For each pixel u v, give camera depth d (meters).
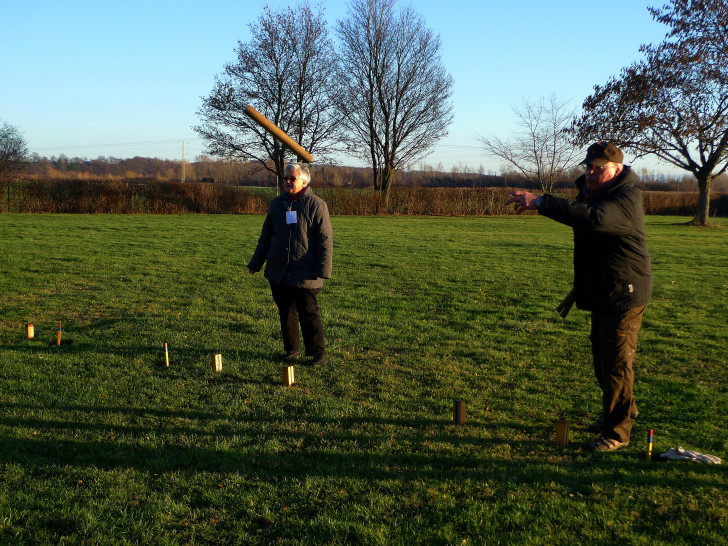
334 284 10.47
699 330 7.63
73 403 4.62
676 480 3.51
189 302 8.56
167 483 3.41
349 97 40.81
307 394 4.98
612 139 28.34
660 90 27.28
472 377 5.57
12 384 4.98
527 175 39.59
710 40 26.05
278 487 3.38
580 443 4.12
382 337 6.95
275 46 37.91
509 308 8.72
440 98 41.25
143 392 4.92
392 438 4.11
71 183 29.89
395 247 16.28
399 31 40.50
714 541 2.90
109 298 8.77
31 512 3.08
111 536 2.89
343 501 3.25
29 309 7.93
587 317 8.25
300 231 5.56
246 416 4.47
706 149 27.58
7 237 16.44
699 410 4.83
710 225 27.77
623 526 3.02
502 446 4.02
